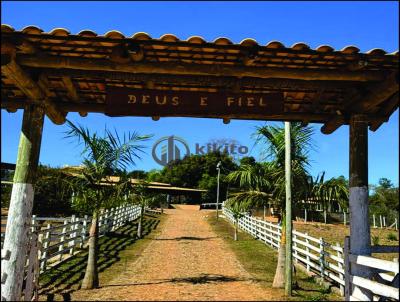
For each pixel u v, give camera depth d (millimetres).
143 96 6312
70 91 6680
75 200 10633
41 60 5637
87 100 7312
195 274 11531
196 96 6391
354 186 6902
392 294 5449
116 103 6277
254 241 20594
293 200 10070
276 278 9773
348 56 5555
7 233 6215
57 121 7574
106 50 5562
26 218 6336
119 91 6316
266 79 6234
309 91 6805
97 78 6234
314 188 9992
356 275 6574
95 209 10039
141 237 20828
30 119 6602
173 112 6316
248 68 5863
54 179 10992
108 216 20672
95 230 9836
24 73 5766
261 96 6508
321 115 7613
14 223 6234
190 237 22016
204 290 9219
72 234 14344
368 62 5707
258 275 11500
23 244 6250
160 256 15016
